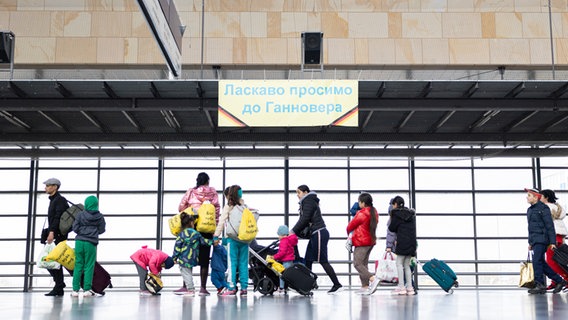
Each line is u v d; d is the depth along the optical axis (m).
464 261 19.06
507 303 9.03
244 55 17.11
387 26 17.22
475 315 6.79
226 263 11.61
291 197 19.22
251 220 10.66
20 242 18.88
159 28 7.98
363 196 11.99
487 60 17.11
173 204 19.20
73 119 15.98
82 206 11.39
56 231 11.16
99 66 17.06
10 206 19.05
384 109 13.71
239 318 6.42
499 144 17.27
